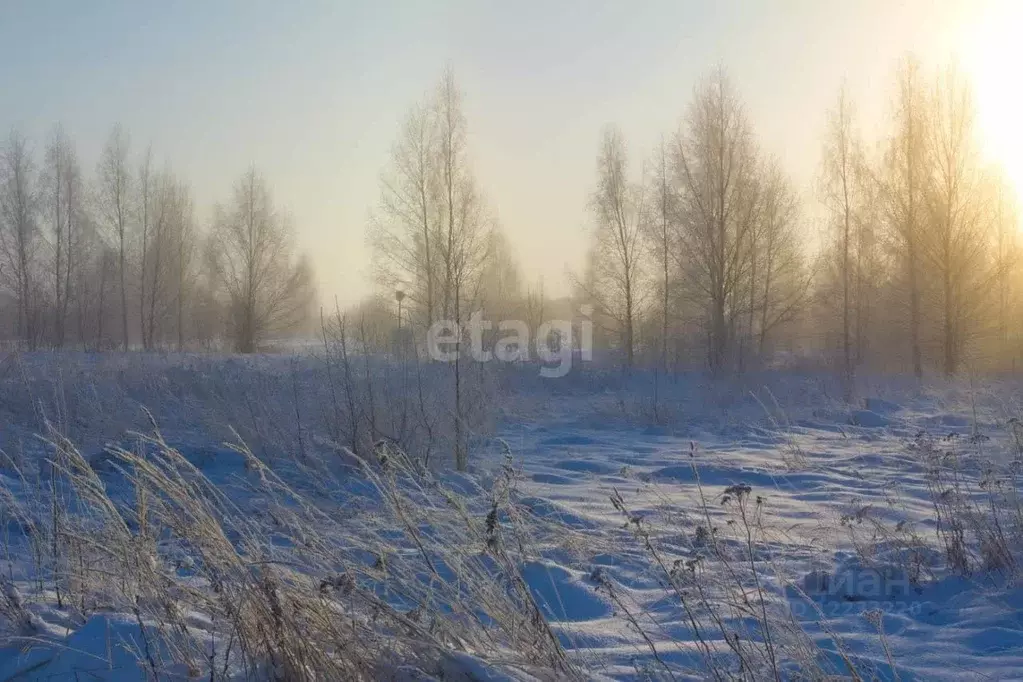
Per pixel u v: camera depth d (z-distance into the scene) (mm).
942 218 25188
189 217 42312
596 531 5777
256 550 3451
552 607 4367
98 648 3258
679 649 3613
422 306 23875
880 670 3438
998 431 11680
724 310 27953
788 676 3270
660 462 9961
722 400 16781
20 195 35750
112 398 10195
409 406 8742
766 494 7613
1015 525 5531
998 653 3645
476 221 24875
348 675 2910
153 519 4469
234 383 11922
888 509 6668
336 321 9281
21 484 6371
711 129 27766
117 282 39938
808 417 14625
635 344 31312
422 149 24656
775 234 29172
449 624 3244
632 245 31125
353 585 3025
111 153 39375
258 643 3053
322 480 6879
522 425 13805
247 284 38375
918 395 18234
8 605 3807
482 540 3689
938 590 4625
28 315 35438
